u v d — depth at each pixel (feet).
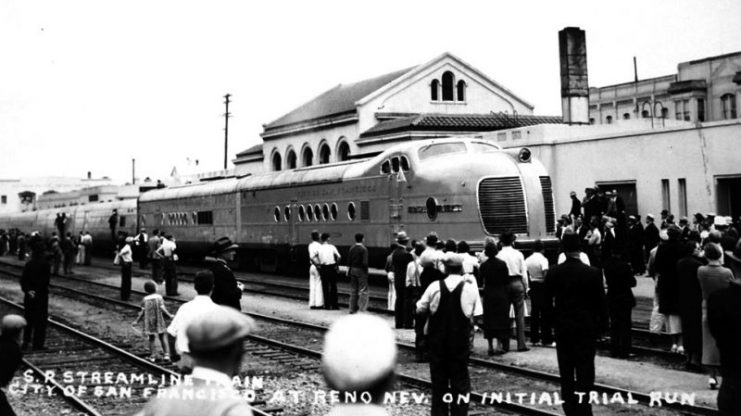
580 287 28.78
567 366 29.12
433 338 29.12
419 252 55.26
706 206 81.51
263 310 71.46
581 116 112.27
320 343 52.70
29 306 53.06
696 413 31.60
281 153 175.94
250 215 110.83
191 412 11.59
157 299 46.65
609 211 74.13
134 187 267.39
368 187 83.92
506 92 160.25
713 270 33.12
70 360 48.88
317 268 71.05
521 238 69.72
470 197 71.20
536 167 72.33
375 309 67.05
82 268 141.69
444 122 137.90
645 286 72.43
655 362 42.60
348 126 152.46
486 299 45.60
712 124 80.59
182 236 132.77
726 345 21.56
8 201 375.25
